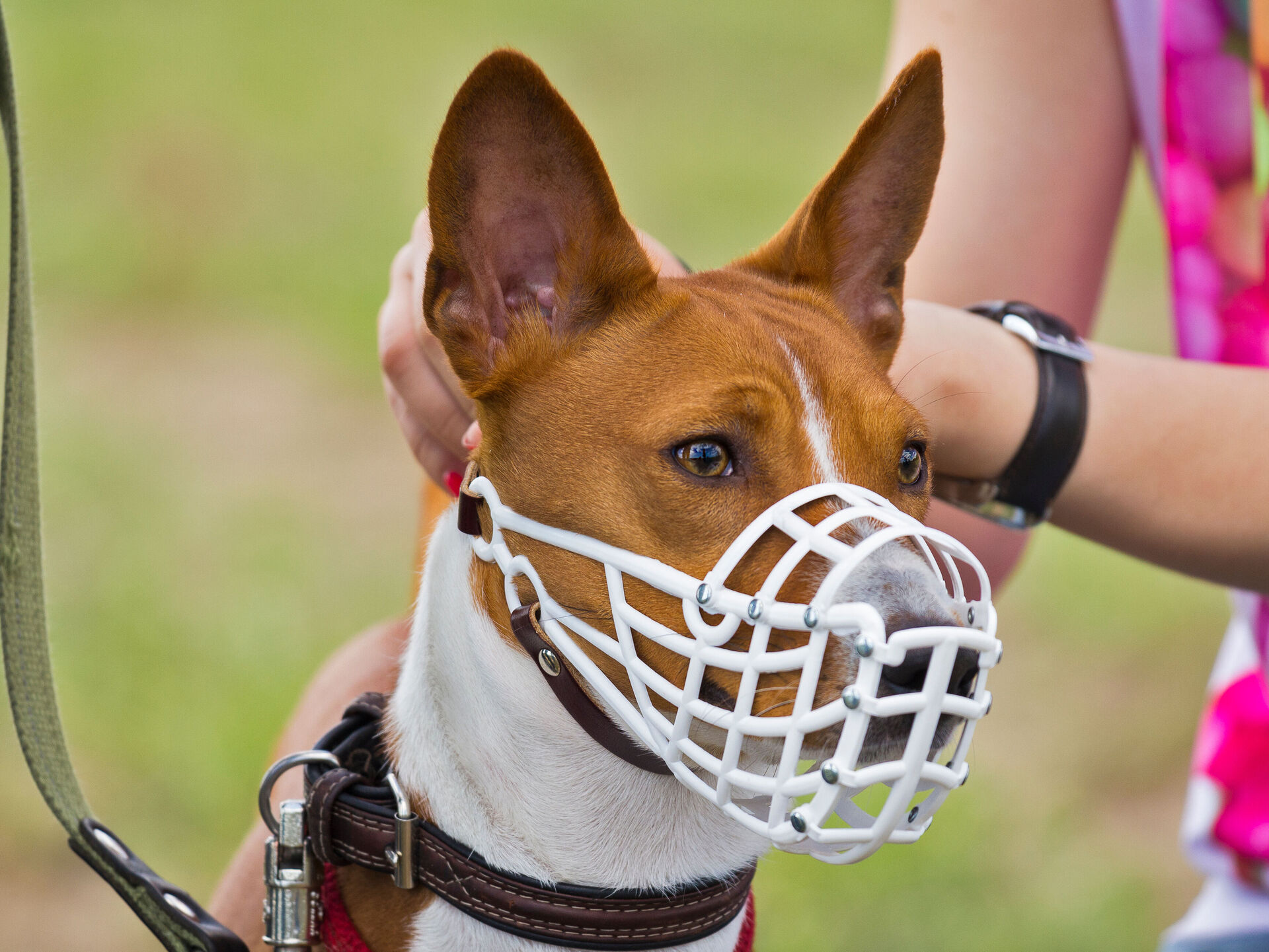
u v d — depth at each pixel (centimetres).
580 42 2762
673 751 322
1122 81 506
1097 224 517
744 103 2395
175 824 755
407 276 431
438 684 379
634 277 368
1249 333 461
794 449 345
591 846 362
